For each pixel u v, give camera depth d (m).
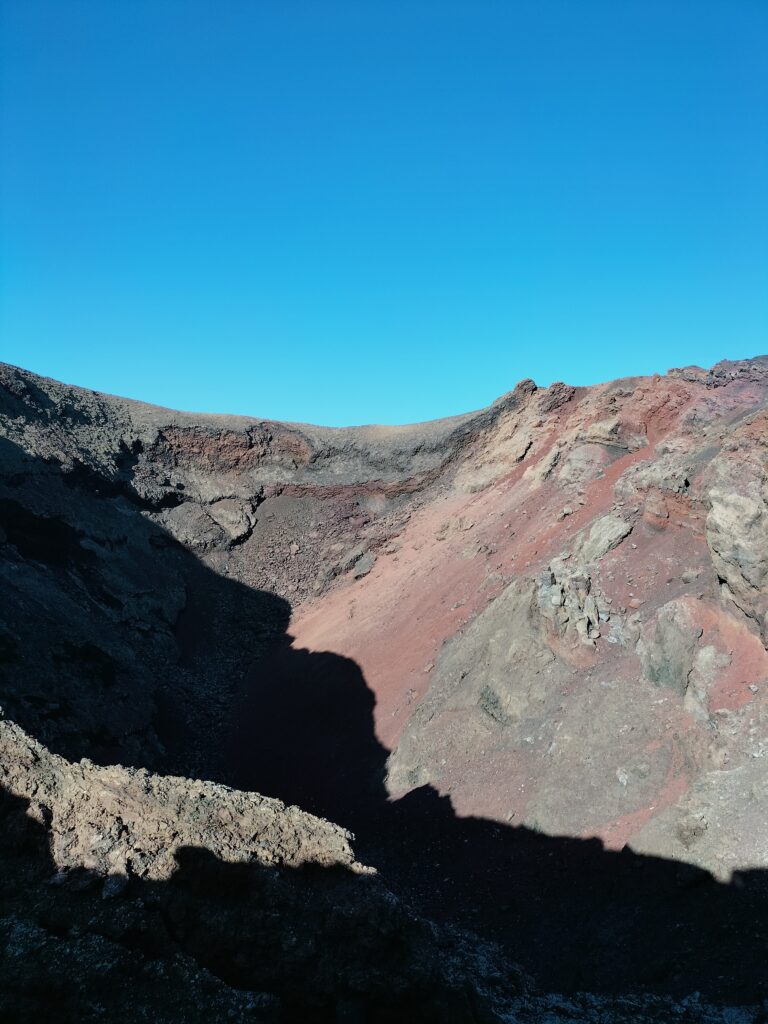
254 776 29.95
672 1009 13.08
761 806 16.42
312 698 34.47
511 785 22.69
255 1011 8.85
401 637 35.41
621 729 21.50
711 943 14.59
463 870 20.72
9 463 37.97
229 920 10.20
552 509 36.88
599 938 16.30
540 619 26.30
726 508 21.25
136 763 27.23
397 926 10.89
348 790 27.22
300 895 11.07
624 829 19.08
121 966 8.81
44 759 11.79
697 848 16.58
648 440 38.09
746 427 24.38
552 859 19.56
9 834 10.35
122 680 30.70
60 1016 8.16
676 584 24.94
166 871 10.36
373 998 10.21
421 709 28.06
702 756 19.17
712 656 20.92
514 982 15.16
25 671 25.23
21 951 8.59
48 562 36.66
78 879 9.93
